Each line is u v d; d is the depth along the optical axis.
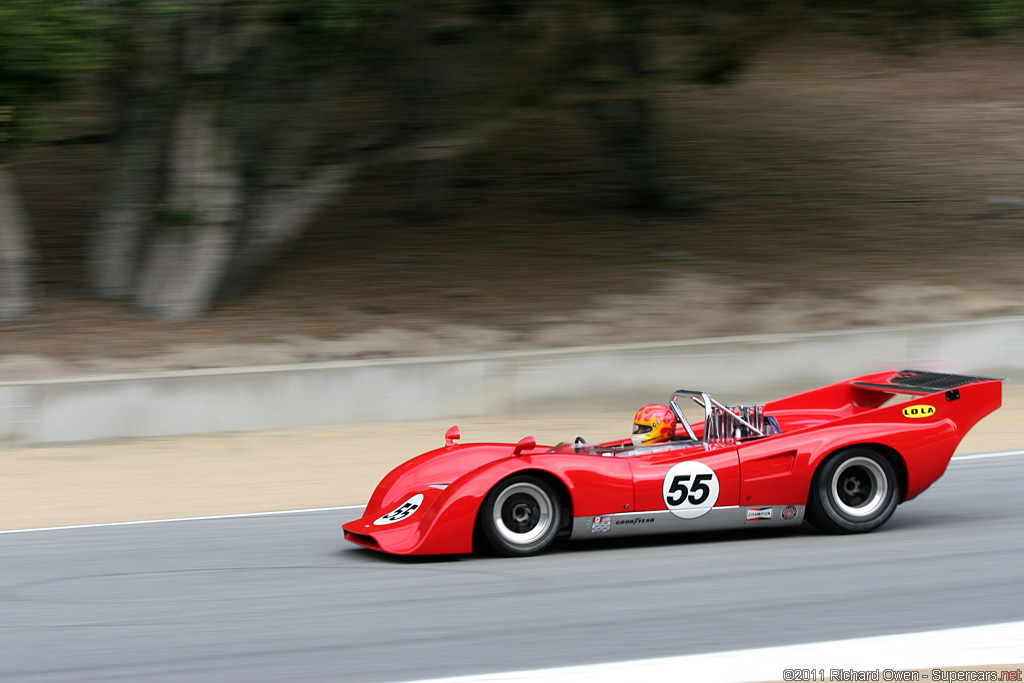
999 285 68.44
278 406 48.66
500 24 61.78
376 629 20.17
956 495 31.59
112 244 64.81
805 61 134.50
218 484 37.78
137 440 46.25
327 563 25.45
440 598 22.00
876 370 56.00
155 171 63.97
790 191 91.12
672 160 98.75
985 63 133.50
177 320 60.78
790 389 55.22
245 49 58.31
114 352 55.62
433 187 82.94
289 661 18.58
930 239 78.75
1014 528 26.91
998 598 20.97
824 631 19.34
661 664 17.91
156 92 59.88
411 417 50.62
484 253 74.50
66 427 45.53
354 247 75.62
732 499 25.69
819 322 62.56
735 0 61.47
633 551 25.44
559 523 25.30
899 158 102.06
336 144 69.94
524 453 25.77
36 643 19.92
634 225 81.38
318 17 51.81
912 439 26.64
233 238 64.06
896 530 26.98
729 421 27.80
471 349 58.31
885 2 60.75
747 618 20.17
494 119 64.94
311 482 38.00
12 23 45.22
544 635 19.50
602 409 53.06
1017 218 84.69
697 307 64.31
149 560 26.38
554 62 63.75
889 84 126.62
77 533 29.94
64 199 85.25
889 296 65.88
